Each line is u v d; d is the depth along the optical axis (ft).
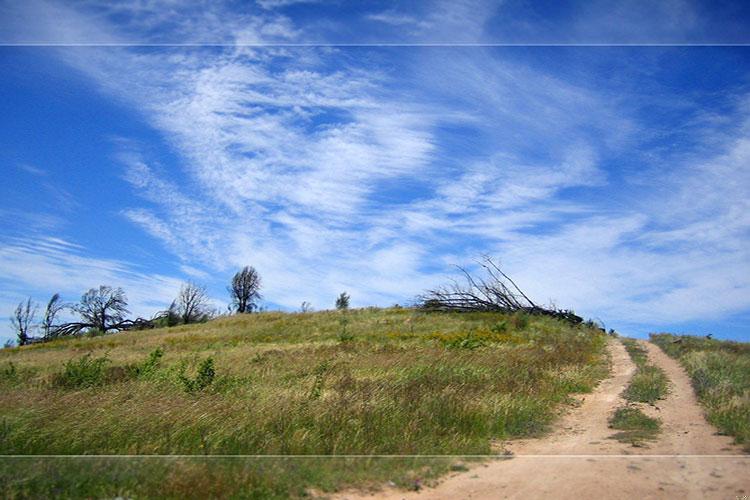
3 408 33.37
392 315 116.98
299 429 29.27
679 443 28.43
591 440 30.30
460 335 79.56
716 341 77.05
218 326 132.05
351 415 31.32
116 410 32.30
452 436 29.53
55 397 36.91
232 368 53.21
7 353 111.96
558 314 112.27
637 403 39.55
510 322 98.48
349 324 105.50
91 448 27.37
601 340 85.66
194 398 36.78
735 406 33.94
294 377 47.88
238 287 203.62
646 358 64.54
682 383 47.09
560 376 47.75
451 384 40.91
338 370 49.21
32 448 27.40
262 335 97.81
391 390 38.04
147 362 56.39
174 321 179.42
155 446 27.22
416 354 57.62
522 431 32.17
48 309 175.42
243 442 27.84
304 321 117.08
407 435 28.89
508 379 42.93
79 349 102.83
